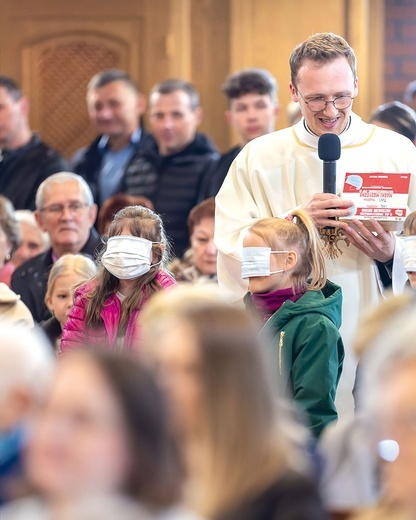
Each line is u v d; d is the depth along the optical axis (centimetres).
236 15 1670
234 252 885
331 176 836
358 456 506
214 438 442
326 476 509
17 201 1424
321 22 1659
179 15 1688
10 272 1143
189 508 377
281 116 1658
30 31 1712
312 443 549
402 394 365
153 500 342
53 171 1434
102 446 339
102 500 339
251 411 442
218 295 490
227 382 440
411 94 1542
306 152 894
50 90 1709
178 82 1394
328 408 774
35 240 1255
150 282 848
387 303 513
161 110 1384
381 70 1698
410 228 821
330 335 780
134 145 1467
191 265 1181
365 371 396
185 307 456
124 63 1700
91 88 1480
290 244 801
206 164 1378
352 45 1655
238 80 1348
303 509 450
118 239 844
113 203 1249
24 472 381
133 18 1697
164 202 1373
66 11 1706
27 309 1023
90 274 1000
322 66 859
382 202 827
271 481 452
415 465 367
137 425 341
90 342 842
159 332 454
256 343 446
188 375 441
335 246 848
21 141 1445
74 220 1152
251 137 1348
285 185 898
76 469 339
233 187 915
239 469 445
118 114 1461
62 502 342
